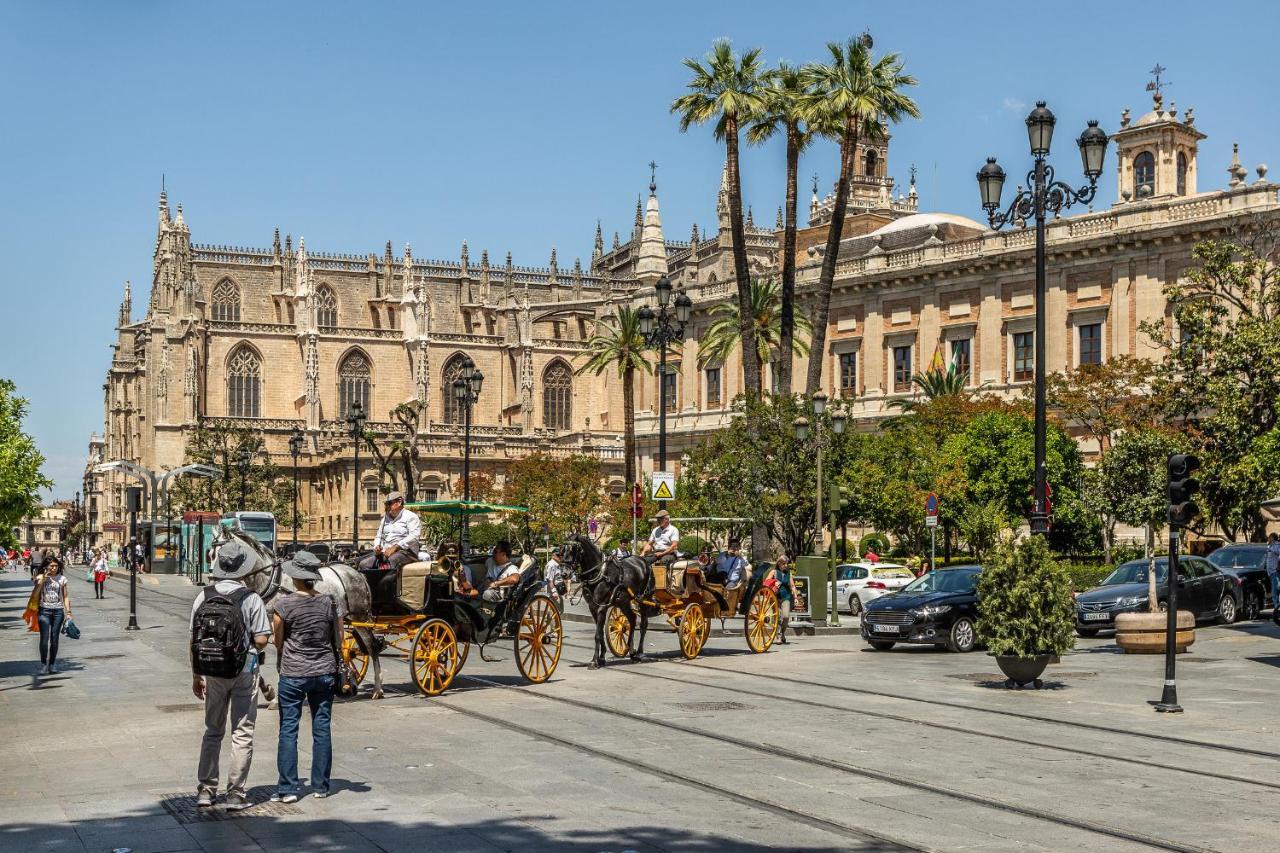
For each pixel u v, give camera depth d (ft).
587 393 440.45
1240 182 221.87
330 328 419.74
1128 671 80.07
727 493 166.50
